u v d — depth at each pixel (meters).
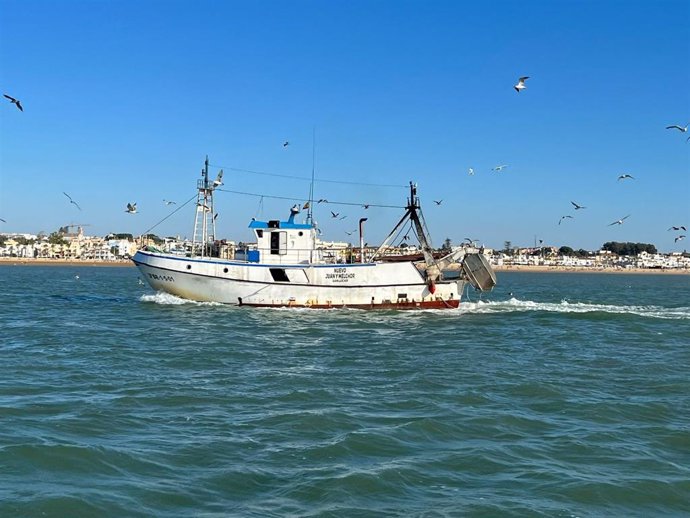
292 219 45.75
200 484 12.96
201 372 24.17
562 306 53.28
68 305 51.22
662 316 47.44
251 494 12.56
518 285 121.62
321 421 17.41
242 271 44.12
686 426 17.75
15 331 34.97
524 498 12.61
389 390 21.59
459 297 46.16
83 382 21.86
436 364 26.86
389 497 12.52
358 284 44.38
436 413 18.53
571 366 27.03
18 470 13.34
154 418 17.52
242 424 17.09
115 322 39.06
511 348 31.83
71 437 15.55
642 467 14.44
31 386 21.06
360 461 14.43
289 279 44.06
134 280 109.12
